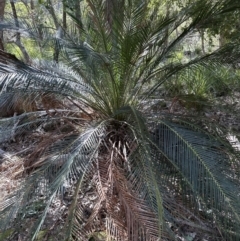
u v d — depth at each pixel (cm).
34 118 309
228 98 352
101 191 202
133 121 240
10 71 231
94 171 213
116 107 272
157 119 236
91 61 222
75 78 283
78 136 241
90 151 221
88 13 257
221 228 182
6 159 293
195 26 242
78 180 199
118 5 234
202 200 186
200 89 343
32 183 203
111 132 248
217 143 209
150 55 250
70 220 182
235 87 362
